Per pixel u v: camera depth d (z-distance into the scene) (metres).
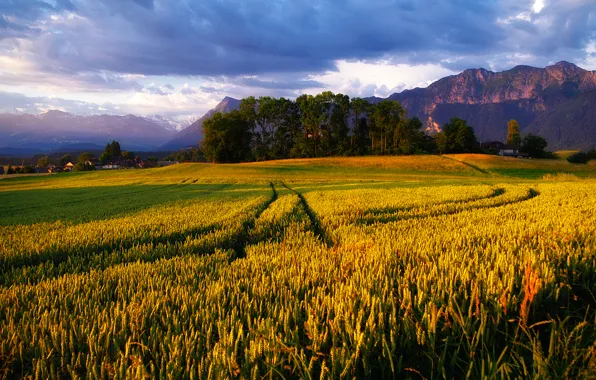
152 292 4.17
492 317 3.18
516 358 2.70
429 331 2.89
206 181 53.28
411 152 106.50
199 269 5.67
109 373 2.60
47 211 20.27
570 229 6.66
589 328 3.09
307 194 24.52
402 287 3.88
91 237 9.78
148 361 2.85
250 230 10.35
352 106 111.25
